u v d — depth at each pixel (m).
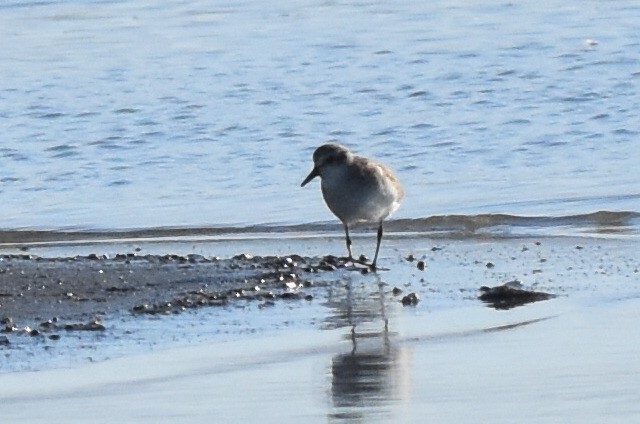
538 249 14.39
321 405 9.27
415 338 11.03
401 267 13.76
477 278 13.16
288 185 17.44
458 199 16.53
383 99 21.67
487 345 10.76
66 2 30.36
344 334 11.19
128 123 20.52
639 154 18.30
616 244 14.48
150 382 9.86
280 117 20.69
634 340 10.75
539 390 9.48
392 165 18.19
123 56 25.12
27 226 15.95
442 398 9.37
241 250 14.79
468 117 20.41
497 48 24.91
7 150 19.23
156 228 15.81
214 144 19.42
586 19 27.27
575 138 19.11
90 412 9.16
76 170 18.36
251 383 9.83
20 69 24.25
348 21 27.81
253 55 24.97
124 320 11.59
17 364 10.30
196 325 11.45
